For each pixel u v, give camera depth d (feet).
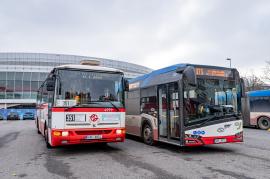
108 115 30.42
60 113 28.27
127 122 45.39
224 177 20.38
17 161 26.91
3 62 190.29
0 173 22.21
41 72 167.73
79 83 29.89
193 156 29.12
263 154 30.19
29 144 39.29
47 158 28.35
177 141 30.19
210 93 30.48
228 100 31.22
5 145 38.40
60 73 29.35
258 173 21.48
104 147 35.73
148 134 38.04
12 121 117.39
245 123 66.95
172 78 31.78
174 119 31.14
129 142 40.88
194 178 20.17
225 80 31.42
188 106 29.48
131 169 23.11
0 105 159.84
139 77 42.63
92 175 21.26
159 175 21.07
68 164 25.32
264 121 63.16
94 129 29.45
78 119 28.81
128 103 45.37
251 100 66.03
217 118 30.17
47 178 20.59
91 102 29.84
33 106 139.23
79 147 35.68
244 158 27.84
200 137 29.32
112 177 20.61
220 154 30.27
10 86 162.50
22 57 192.34
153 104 36.50
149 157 28.63
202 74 30.42
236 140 30.86
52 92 29.50
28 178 20.66
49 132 31.14
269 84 133.59
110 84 31.42
